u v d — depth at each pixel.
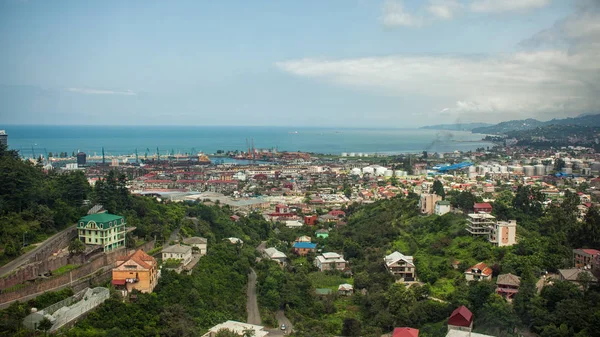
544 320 191.38
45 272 197.62
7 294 176.25
